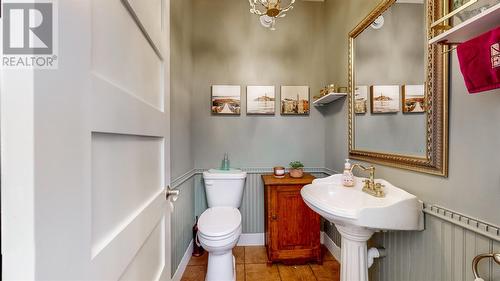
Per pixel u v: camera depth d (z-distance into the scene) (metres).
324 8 2.23
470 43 0.67
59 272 0.32
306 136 2.27
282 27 2.24
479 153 0.79
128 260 0.56
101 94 0.43
